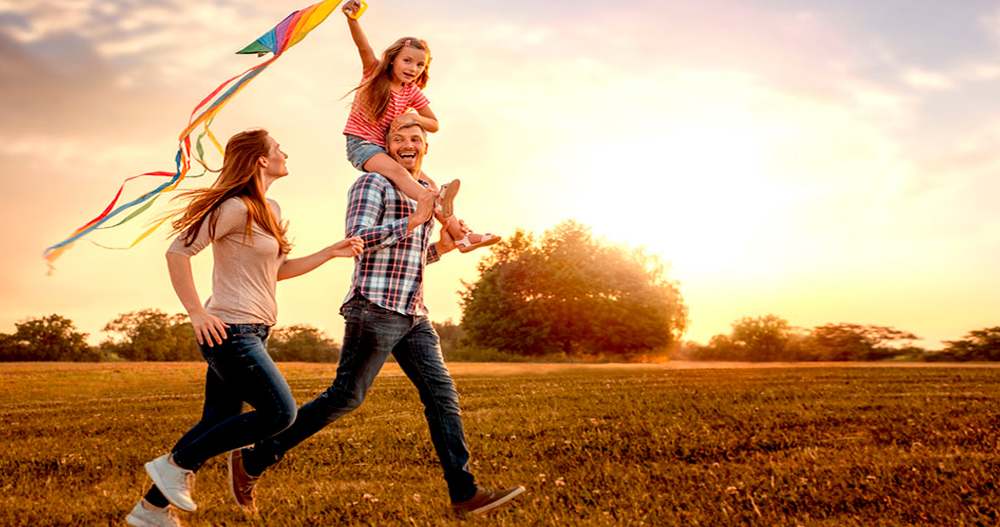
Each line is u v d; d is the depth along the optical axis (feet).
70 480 14.93
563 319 163.73
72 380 58.03
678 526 10.84
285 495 13.14
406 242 11.91
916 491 12.35
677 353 166.91
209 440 10.40
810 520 10.98
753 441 17.54
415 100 13.84
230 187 10.46
